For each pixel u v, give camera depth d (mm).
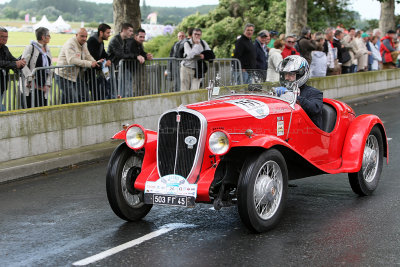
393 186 7098
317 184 7367
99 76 10602
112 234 5383
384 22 29281
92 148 9492
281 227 5461
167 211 6219
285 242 4988
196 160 5223
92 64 10188
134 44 11336
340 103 7027
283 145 5285
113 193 5602
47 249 4969
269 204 5352
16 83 9250
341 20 29859
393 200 6418
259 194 5191
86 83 10398
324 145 6520
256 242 5004
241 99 6051
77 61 10047
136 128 5617
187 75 12656
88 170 8578
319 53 15852
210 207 6348
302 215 5887
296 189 7109
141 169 5594
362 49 18656
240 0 29016
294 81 6367
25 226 5738
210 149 5004
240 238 5141
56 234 5430
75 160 8938
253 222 5113
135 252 4820
